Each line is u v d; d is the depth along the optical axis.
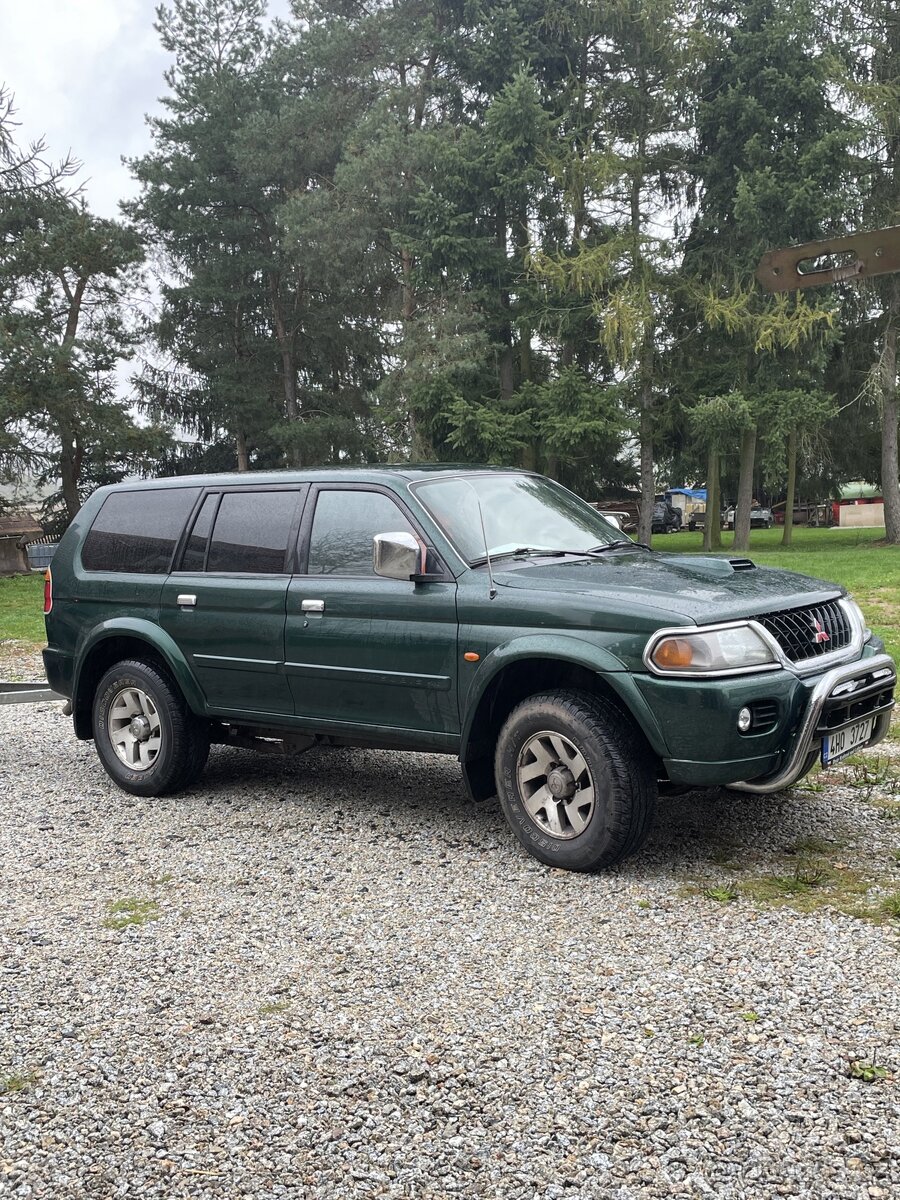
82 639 6.33
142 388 41.62
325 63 35.31
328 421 38.22
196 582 5.79
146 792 6.10
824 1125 2.62
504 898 4.28
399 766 6.70
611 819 4.37
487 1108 2.77
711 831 5.03
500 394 33.16
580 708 4.43
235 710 5.68
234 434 41.12
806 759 4.41
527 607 4.58
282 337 40.56
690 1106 2.73
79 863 4.95
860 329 32.00
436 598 4.86
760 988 3.38
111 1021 3.36
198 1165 2.58
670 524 53.84
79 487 39.91
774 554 27.61
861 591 15.38
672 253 30.12
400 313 34.22
